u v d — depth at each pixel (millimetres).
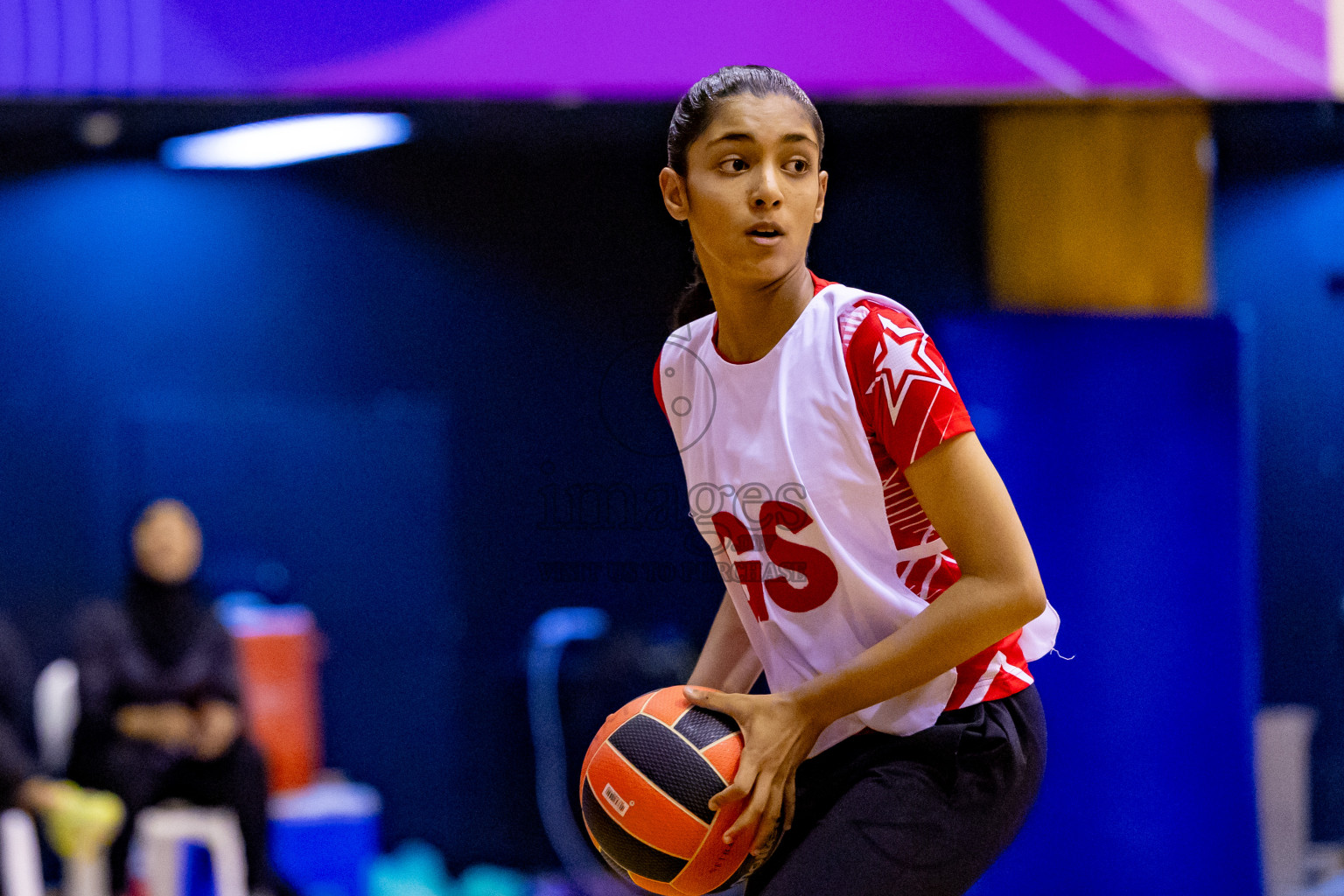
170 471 19188
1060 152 12938
